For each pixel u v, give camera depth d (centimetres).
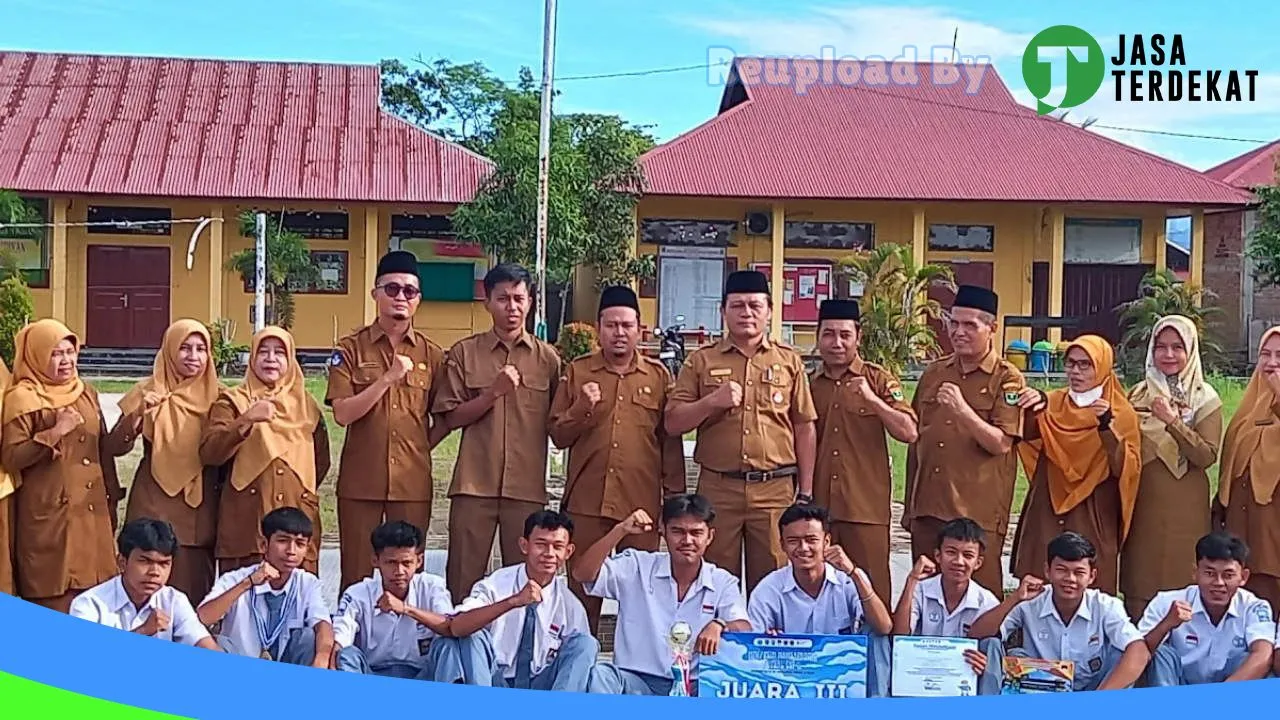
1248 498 605
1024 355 2441
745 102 2662
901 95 2669
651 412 637
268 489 602
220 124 2517
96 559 597
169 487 598
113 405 1627
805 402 636
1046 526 630
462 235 2183
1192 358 621
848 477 645
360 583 557
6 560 581
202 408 610
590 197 2214
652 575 558
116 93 2556
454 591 629
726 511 619
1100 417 603
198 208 2441
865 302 1571
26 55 2609
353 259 2491
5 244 2386
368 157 2484
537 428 638
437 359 646
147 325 2458
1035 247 2583
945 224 2583
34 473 587
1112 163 2567
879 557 646
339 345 639
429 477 638
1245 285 2750
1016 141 2616
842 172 2508
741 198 2450
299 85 2644
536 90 3228
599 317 642
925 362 1523
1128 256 2609
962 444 629
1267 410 606
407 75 3195
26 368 587
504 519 631
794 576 557
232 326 2425
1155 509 618
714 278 2545
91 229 2433
